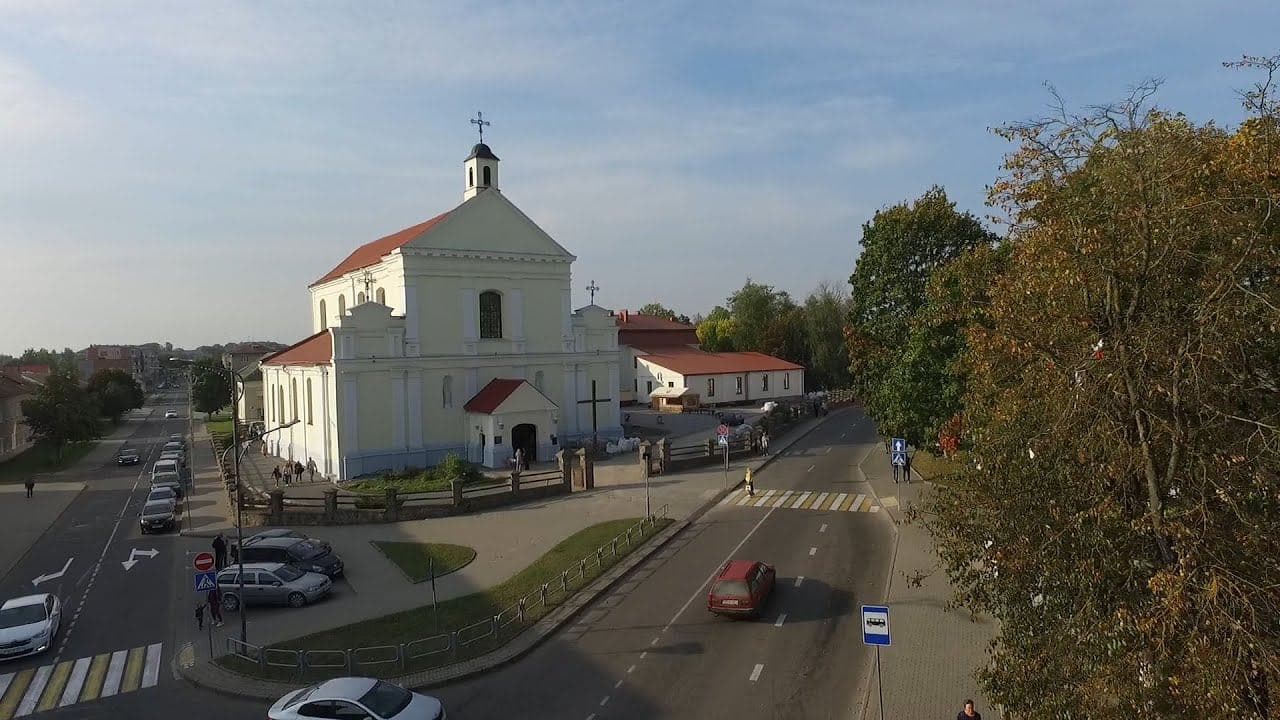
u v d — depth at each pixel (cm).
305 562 2872
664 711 1745
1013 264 1725
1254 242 1005
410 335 5316
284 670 2067
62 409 7100
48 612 2341
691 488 4369
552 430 5503
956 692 1769
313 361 5353
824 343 10600
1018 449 1259
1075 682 1074
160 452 8012
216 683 2003
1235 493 986
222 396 10988
